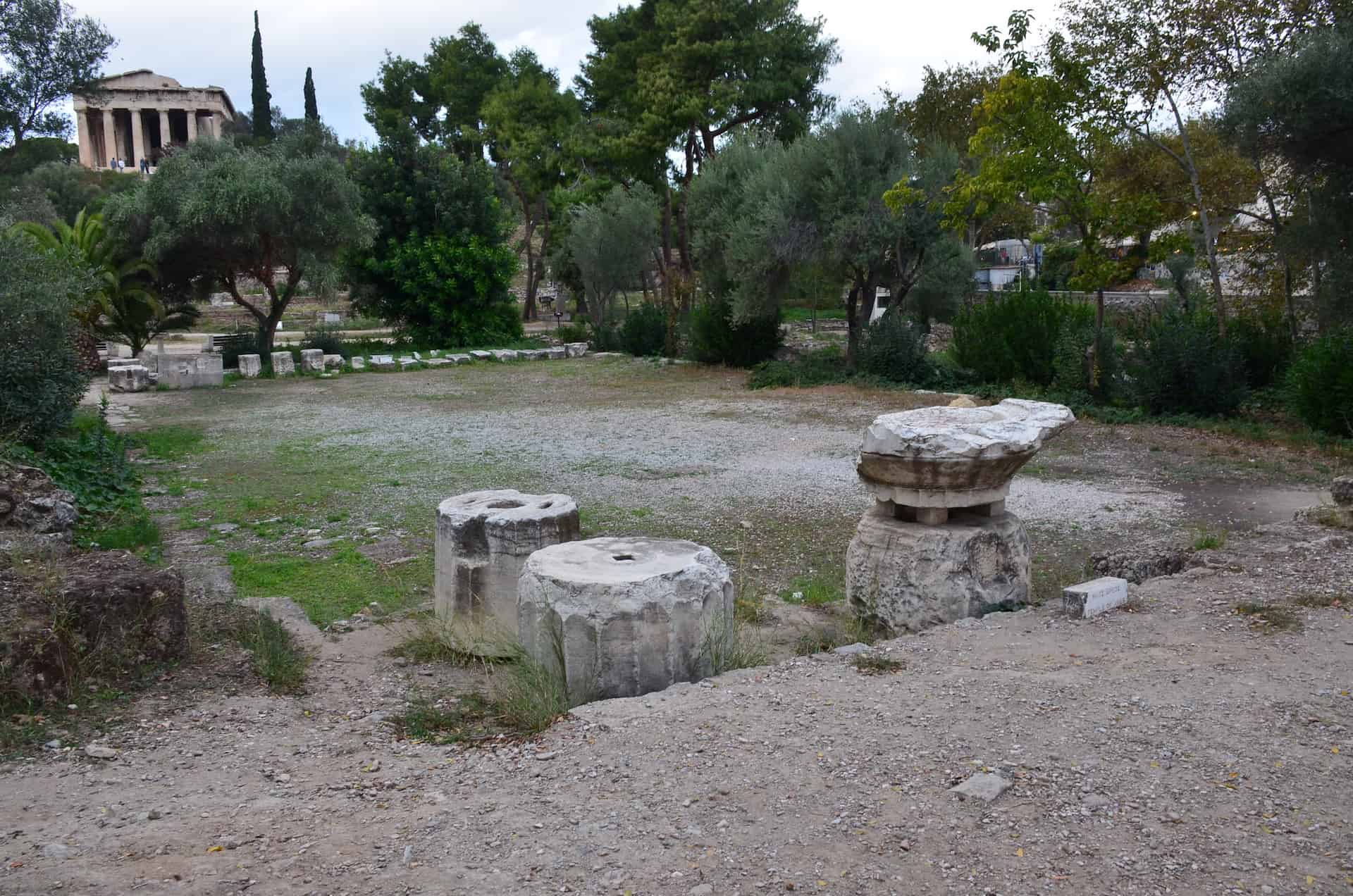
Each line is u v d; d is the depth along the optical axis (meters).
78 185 54.12
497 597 6.88
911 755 4.28
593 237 36.38
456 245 36.91
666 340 32.59
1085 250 19.22
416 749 4.94
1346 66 14.18
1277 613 6.21
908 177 21.98
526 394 23.70
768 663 6.31
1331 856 3.39
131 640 5.95
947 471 6.81
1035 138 18.14
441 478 13.62
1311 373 15.32
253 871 3.50
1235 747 4.26
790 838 3.60
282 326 47.75
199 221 27.72
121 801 4.23
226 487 13.15
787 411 20.27
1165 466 13.80
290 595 8.46
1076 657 5.65
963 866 3.38
